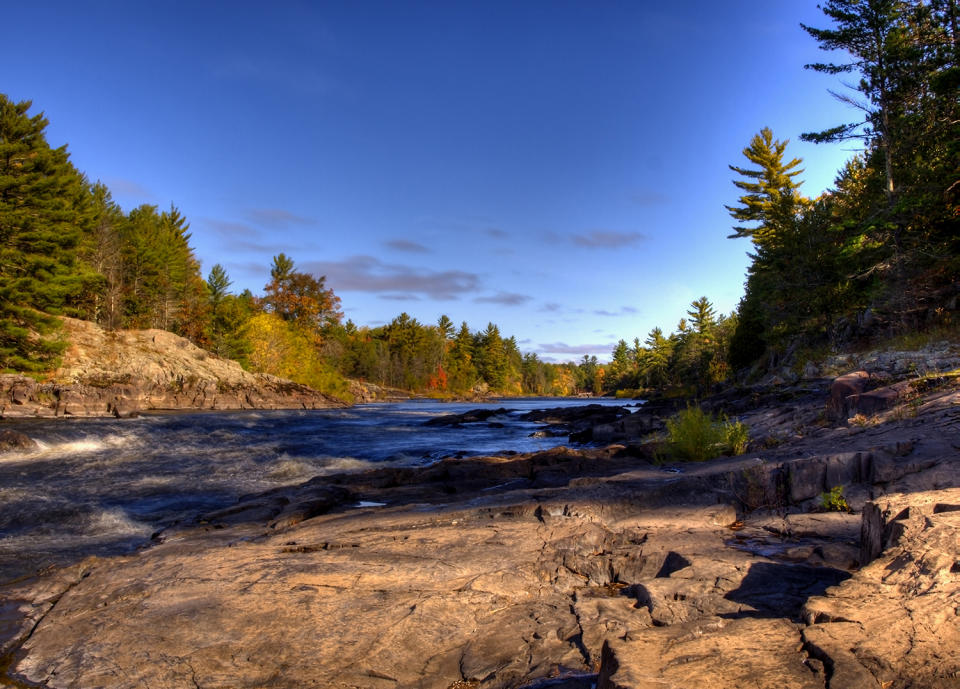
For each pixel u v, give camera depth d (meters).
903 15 24.58
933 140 23.67
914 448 6.33
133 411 32.97
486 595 4.15
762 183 58.09
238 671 3.26
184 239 80.00
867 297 27.92
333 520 7.09
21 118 36.53
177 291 65.81
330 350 90.81
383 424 30.02
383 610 3.91
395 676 3.18
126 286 58.88
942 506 3.65
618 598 3.98
